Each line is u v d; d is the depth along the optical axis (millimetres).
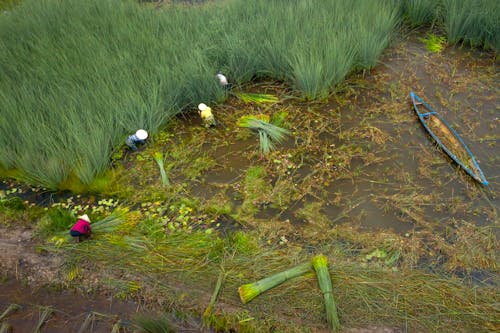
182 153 5773
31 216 4930
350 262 4188
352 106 6477
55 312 4066
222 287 4035
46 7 8625
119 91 6223
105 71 6473
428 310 3758
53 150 5316
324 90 6621
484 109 6273
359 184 5145
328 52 6641
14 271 4398
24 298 4199
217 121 6395
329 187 5137
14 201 5066
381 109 6379
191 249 4414
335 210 4836
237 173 5449
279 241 4473
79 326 3949
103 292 4176
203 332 3809
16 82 6465
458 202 4762
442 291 3889
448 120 6109
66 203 5152
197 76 6434
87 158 5289
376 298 3857
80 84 6379
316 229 4574
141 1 10008
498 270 4074
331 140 5883
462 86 6758
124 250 4434
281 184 5164
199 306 3959
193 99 6523
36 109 5930
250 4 8352
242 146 5887
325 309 3783
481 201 4801
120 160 5707
